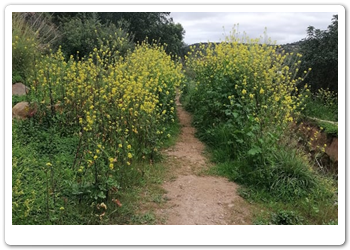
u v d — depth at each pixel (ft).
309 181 16.48
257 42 25.38
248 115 19.19
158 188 15.87
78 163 15.90
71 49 35.96
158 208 14.30
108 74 22.77
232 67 23.48
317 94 32.73
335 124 24.04
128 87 18.74
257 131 18.28
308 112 28.12
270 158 17.04
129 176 15.78
